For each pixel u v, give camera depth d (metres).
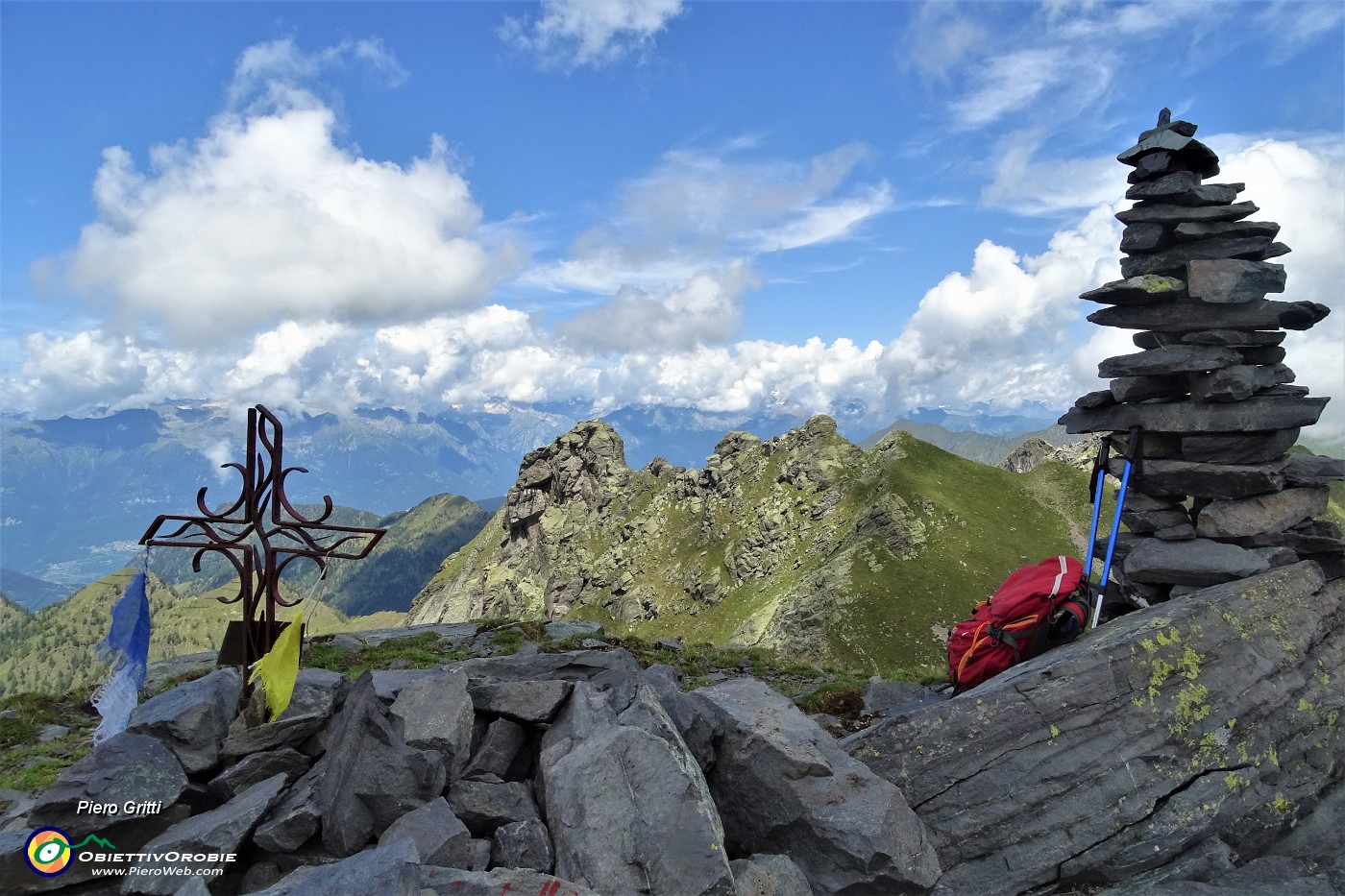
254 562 8.02
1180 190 10.15
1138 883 6.92
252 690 7.93
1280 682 8.41
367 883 5.16
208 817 6.46
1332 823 7.81
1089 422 11.08
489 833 6.84
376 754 6.76
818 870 6.65
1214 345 9.97
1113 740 7.48
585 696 7.98
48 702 14.70
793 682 16.55
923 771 7.49
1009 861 7.06
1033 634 8.89
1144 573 10.19
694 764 6.86
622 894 5.57
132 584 7.46
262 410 7.88
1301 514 9.81
